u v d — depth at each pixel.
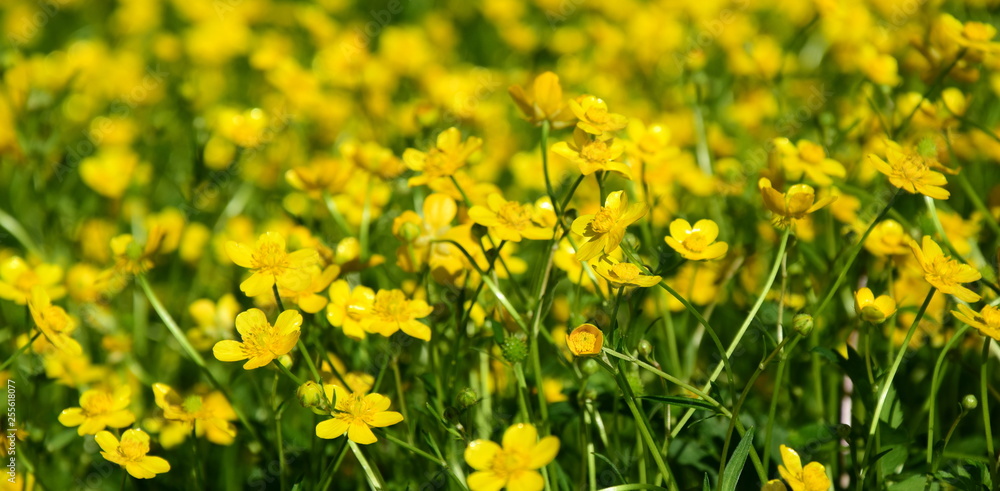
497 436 0.91
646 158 0.94
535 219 0.91
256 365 0.85
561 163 1.18
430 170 0.92
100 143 1.31
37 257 1.06
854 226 0.94
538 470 0.87
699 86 1.09
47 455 0.95
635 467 0.90
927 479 0.87
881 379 0.87
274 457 0.92
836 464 0.91
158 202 1.27
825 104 1.22
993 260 0.99
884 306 0.86
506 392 0.94
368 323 0.89
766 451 0.86
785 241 0.87
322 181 0.97
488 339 0.92
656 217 1.02
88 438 0.95
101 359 1.01
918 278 0.96
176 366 1.02
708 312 0.97
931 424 0.87
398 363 0.91
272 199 1.09
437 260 0.91
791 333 0.84
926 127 1.01
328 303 0.90
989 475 0.87
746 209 1.00
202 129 1.08
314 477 0.89
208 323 0.98
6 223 1.06
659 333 0.97
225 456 0.94
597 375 0.92
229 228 1.08
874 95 1.08
